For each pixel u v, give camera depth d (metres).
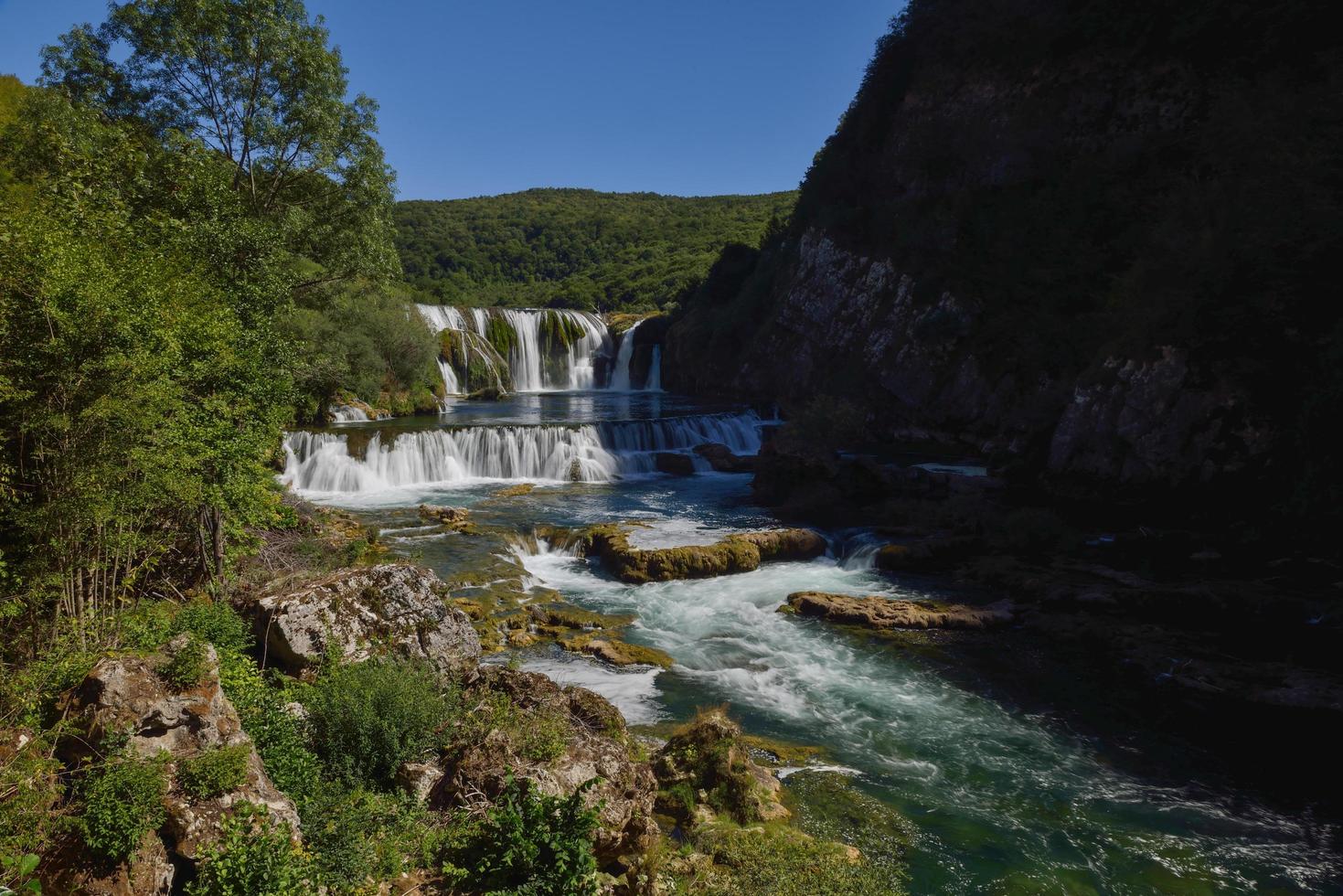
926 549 22.17
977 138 45.31
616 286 125.19
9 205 9.67
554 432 35.88
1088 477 28.53
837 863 8.97
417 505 28.16
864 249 51.12
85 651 8.55
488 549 22.08
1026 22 44.50
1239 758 12.11
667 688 14.47
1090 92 40.50
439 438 33.69
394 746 8.85
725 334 63.38
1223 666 14.80
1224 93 34.19
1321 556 20.16
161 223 14.27
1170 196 33.50
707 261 120.69
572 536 23.62
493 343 65.38
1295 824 10.40
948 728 13.11
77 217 11.41
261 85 21.75
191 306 11.91
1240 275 25.44
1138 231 34.34
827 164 60.09
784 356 56.47
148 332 9.87
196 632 10.20
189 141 18.83
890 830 10.02
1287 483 22.75
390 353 44.12
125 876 6.06
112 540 9.90
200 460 11.64
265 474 14.92
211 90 21.41
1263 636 16.39
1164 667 15.05
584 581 21.05
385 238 25.48
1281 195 25.67
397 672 10.17
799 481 29.83
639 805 8.64
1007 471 31.45
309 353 26.67
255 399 13.99
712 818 9.84
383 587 11.98
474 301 129.00
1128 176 37.25
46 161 17.75
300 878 6.33
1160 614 17.58
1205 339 25.84
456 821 7.93
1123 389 28.17
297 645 10.73
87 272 9.30
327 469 30.88
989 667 15.59
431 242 156.12
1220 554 20.97
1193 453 25.44
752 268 70.88
